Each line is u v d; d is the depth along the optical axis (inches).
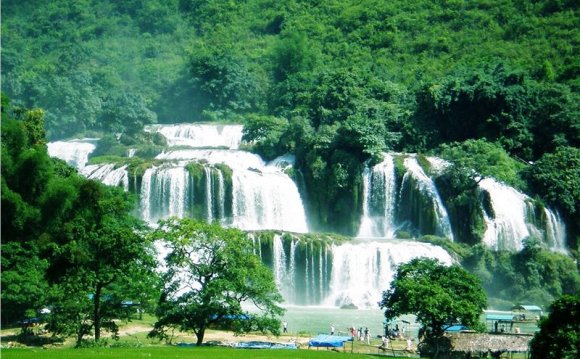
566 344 1674.5
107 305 2256.4
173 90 7249.0
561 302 1718.8
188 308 2198.6
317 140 4854.8
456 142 5132.9
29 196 2758.4
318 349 2416.3
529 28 7436.0
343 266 4055.1
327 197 4758.9
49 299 2249.0
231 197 4542.3
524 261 4244.6
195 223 2294.5
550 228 4638.3
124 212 3107.8
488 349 2289.6
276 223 4638.3
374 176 4783.5
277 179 4712.1
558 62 6727.4
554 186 4756.4
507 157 4933.6
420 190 4667.8
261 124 5393.7
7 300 2390.5
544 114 5374.0
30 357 1804.9
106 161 4904.0
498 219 4589.1
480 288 2379.4
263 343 2433.6
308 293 4008.4
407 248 4131.4
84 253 2196.1
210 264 2297.0
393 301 2372.0
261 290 2284.7
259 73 7327.8
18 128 2866.6
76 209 2883.9
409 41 7810.0
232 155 5167.3
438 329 2313.0
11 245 2502.5
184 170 4505.4
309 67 7347.4
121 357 1851.6
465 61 7057.1
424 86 5492.1
